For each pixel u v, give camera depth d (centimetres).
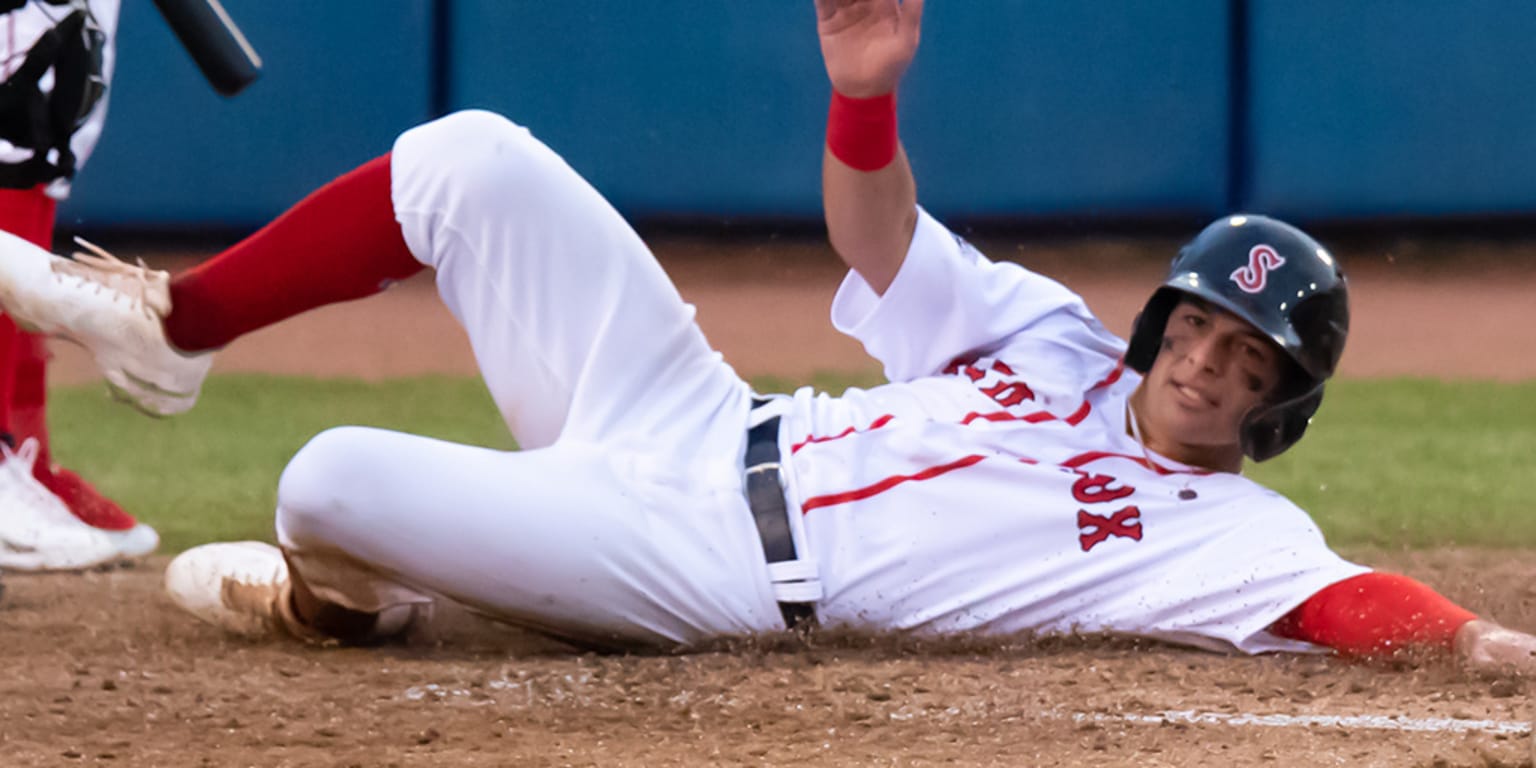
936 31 4447
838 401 1077
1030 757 757
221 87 1332
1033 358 1053
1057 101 4453
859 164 1020
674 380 1061
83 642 1076
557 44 4466
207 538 1653
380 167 1077
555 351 1054
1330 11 4372
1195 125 4441
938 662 962
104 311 1095
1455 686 902
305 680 934
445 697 884
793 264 4541
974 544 1001
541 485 959
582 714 842
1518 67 4356
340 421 2566
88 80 1484
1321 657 976
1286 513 1004
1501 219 4416
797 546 1006
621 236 1070
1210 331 987
